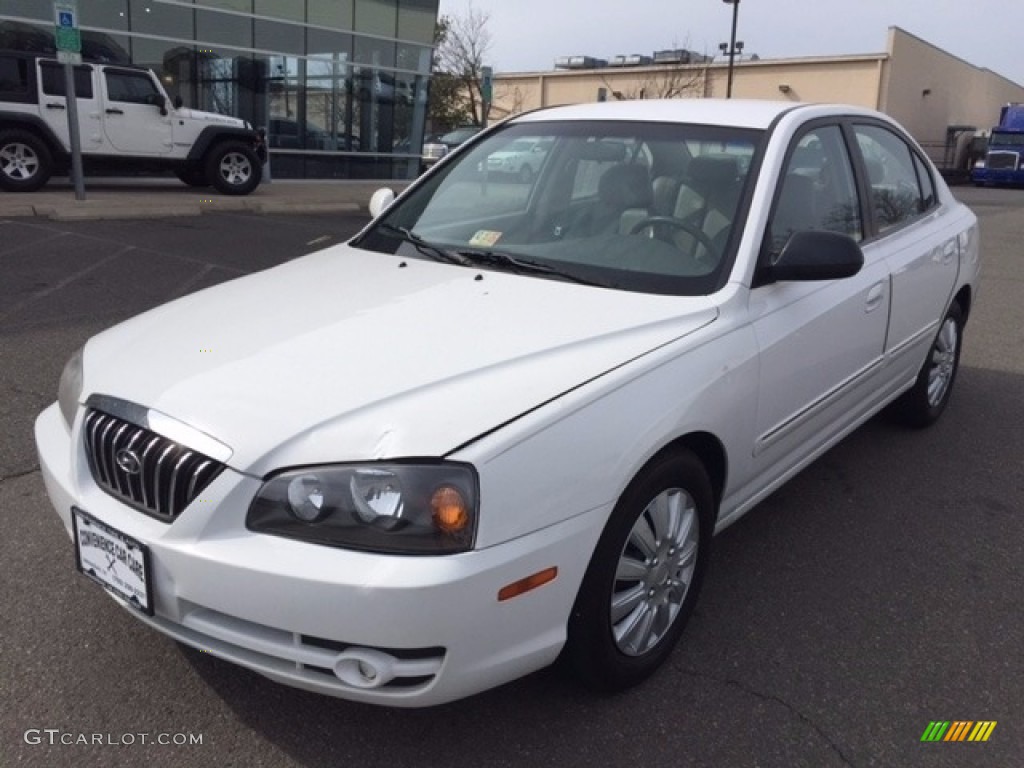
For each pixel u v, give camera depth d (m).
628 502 2.56
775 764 2.54
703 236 3.22
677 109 3.81
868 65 42.22
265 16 18.66
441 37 44.47
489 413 2.32
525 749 2.56
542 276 3.21
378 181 21.36
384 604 2.12
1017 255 14.04
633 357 2.65
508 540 2.24
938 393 5.23
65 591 3.25
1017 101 74.75
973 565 3.70
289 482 2.22
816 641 3.13
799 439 3.55
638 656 2.78
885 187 4.31
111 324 6.78
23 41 15.98
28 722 2.60
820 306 3.42
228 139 16.09
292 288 3.23
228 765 2.47
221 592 2.23
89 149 14.59
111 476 2.51
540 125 4.02
